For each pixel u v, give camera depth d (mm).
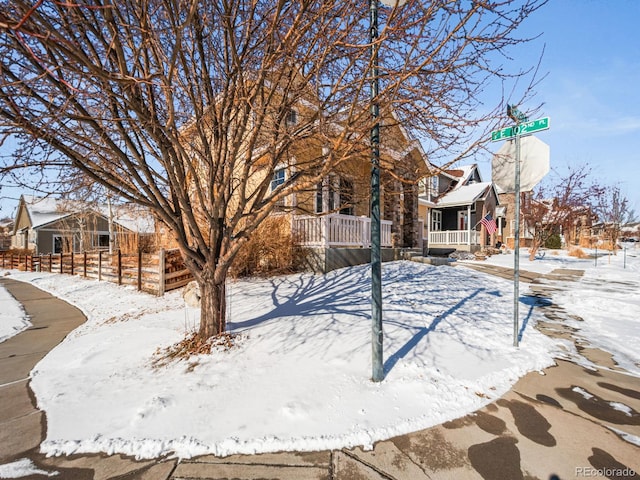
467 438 2492
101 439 2559
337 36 3529
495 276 10367
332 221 8867
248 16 3881
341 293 6621
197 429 2617
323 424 2617
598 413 2832
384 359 3742
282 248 8758
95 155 3729
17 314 8070
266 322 4984
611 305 6789
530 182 4355
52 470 2256
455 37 2871
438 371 3475
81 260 14492
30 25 2367
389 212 13055
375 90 3318
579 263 15992
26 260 20750
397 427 2592
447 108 3051
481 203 21578
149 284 9117
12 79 2885
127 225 23984
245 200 4277
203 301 4539
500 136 4422
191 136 4598
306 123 3852
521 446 2398
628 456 2289
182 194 3941
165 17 3402
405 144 4141
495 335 4738
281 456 2318
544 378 3488
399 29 2781
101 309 8133
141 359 4227
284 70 3846
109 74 2383
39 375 4031
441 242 19359
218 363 3777
